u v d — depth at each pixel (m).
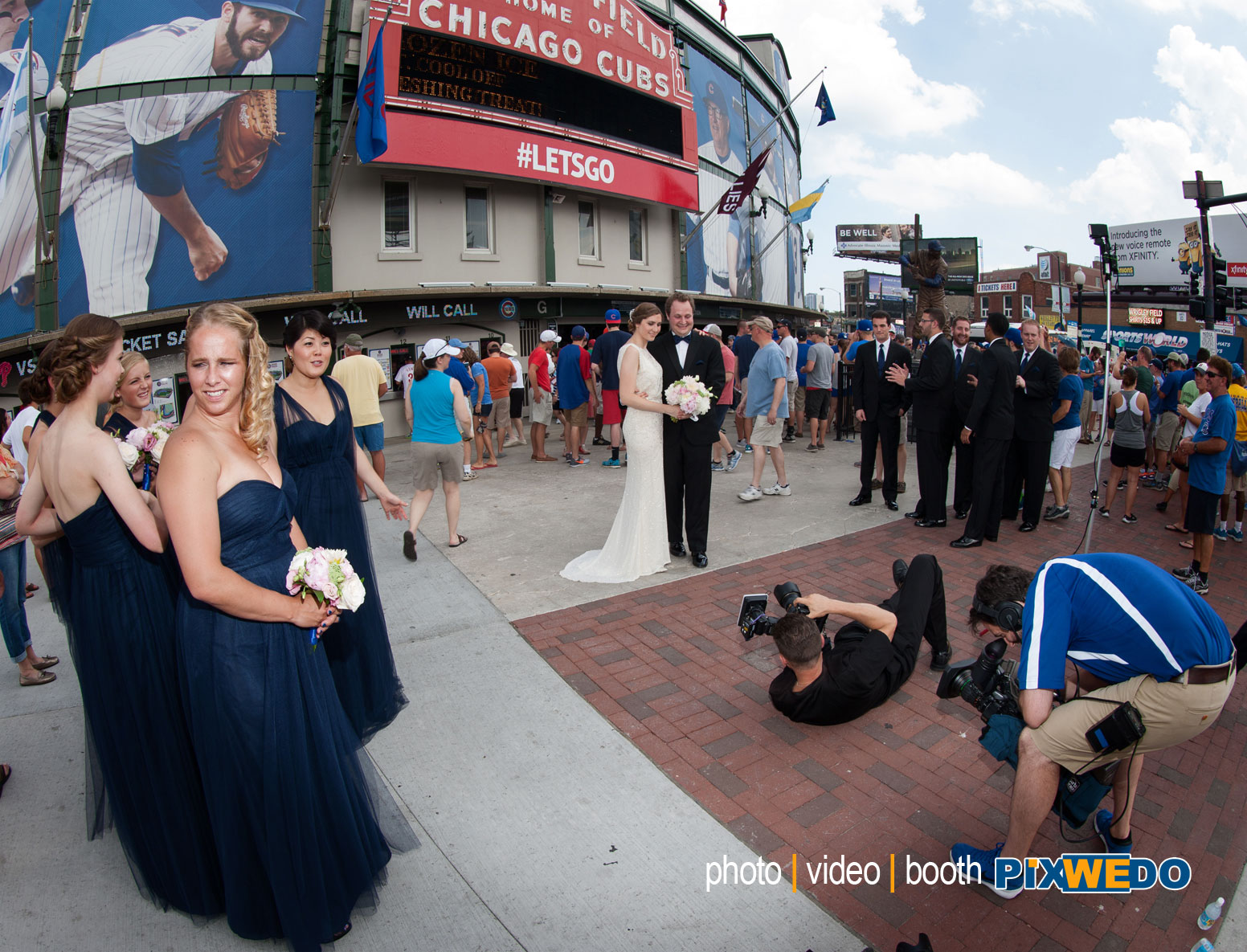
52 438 2.40
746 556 6.38
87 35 12.09
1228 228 36.34
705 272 21.92
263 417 2.38
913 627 3.94
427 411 5.97
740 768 3.45
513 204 15.73
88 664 2.46
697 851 2.93
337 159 12.40
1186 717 2.47
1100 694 2.56
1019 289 53.25
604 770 3.43
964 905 2.69
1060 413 7.77
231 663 2.22
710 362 5.92
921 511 7.40
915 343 12.16
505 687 4.18
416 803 3.20
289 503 2.53
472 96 13.94
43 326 11.73
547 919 2.60
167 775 2.50
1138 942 2.55
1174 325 39.09
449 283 14.82
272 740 2.26
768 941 2.52
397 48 12.82
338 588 2.28
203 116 12.31
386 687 3.74
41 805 3.21
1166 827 3.15
